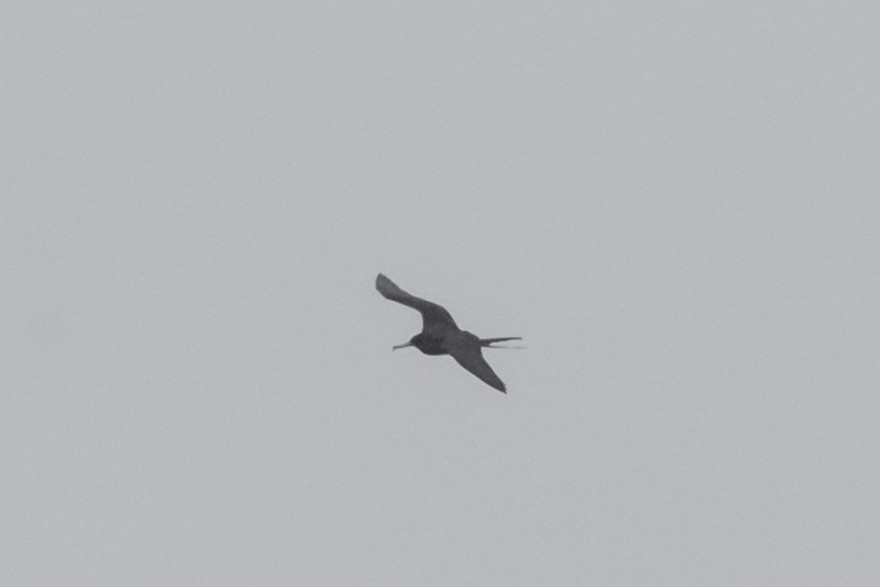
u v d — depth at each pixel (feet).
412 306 265.54
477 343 261.24
